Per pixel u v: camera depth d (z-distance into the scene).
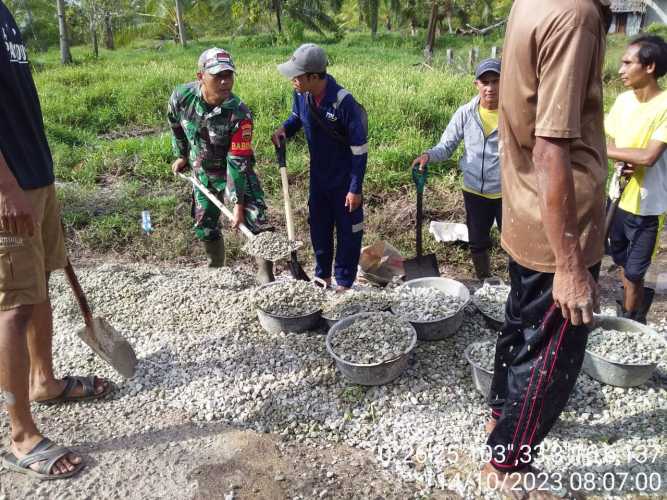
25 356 2.57
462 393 3.15
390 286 4.38
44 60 21.73
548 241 2.07
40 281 2.59
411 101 9.05
